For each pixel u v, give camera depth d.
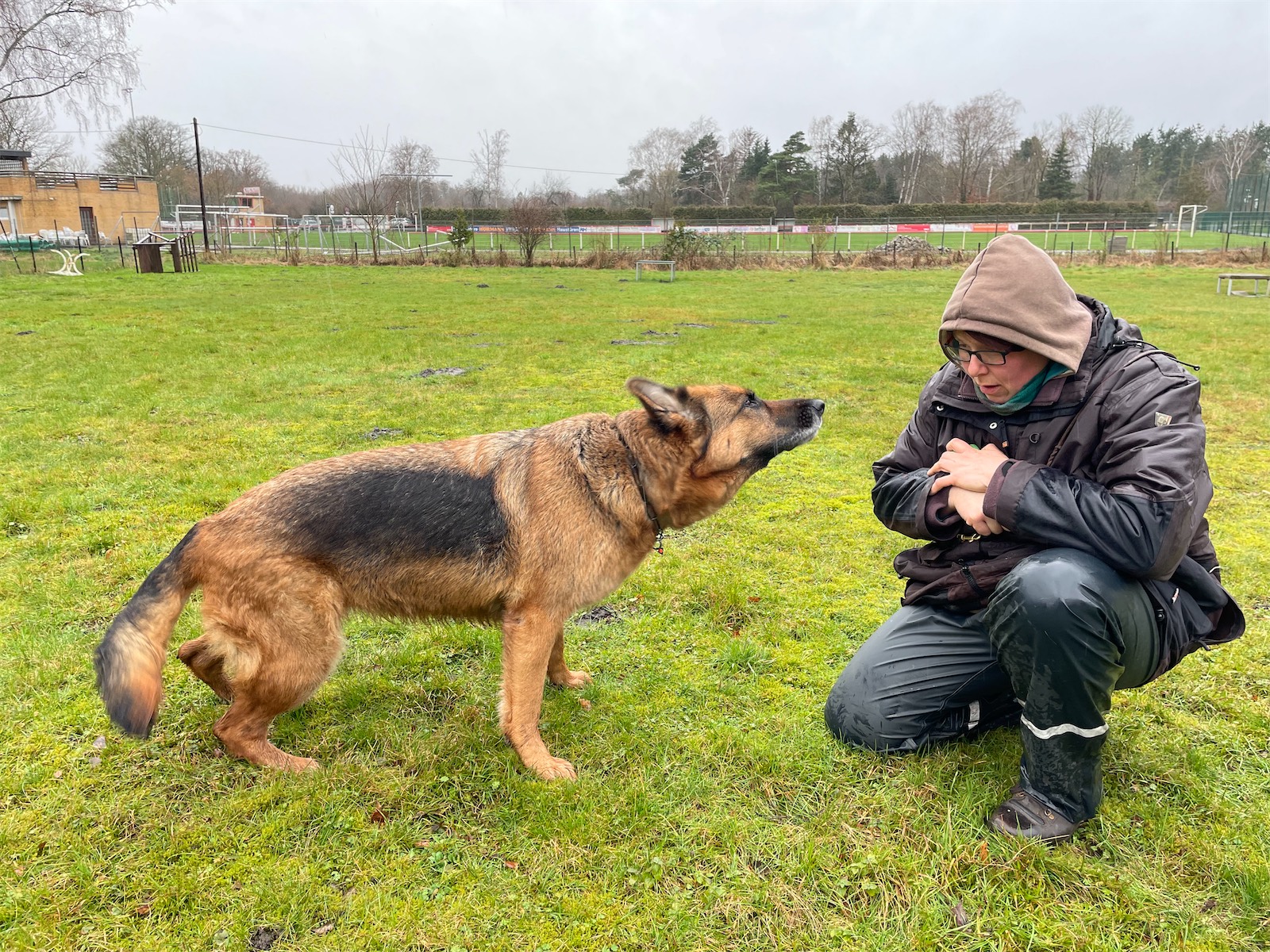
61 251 34.97
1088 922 2.32
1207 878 2.46
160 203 68.94
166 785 2.94
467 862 2.58
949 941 2.28
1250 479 6.40
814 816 2.76
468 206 74.56
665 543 5.29
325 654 3.00
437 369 11.14
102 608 4.21
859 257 37.62
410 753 3.12
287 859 2.59
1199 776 2.94
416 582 3.07
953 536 2.93
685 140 94.12
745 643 3.94
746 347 13.16
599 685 3.67
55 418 7.98
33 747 3.11
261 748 3.08
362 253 42.62
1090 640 2.39
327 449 7.14
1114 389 2.58
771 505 5.97
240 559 2.85
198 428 7.75
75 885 2.46
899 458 3.23
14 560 4.76
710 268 36.38
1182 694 3.48
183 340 13.32
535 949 2.26
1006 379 2.64
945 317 2.65
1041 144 86.94
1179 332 14.61
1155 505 2.33
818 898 2.43
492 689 3.65
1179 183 84.25
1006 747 3.10
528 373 10.87
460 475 3.13
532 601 3.06
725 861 2.57
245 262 36.94
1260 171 91.88
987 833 2.64
